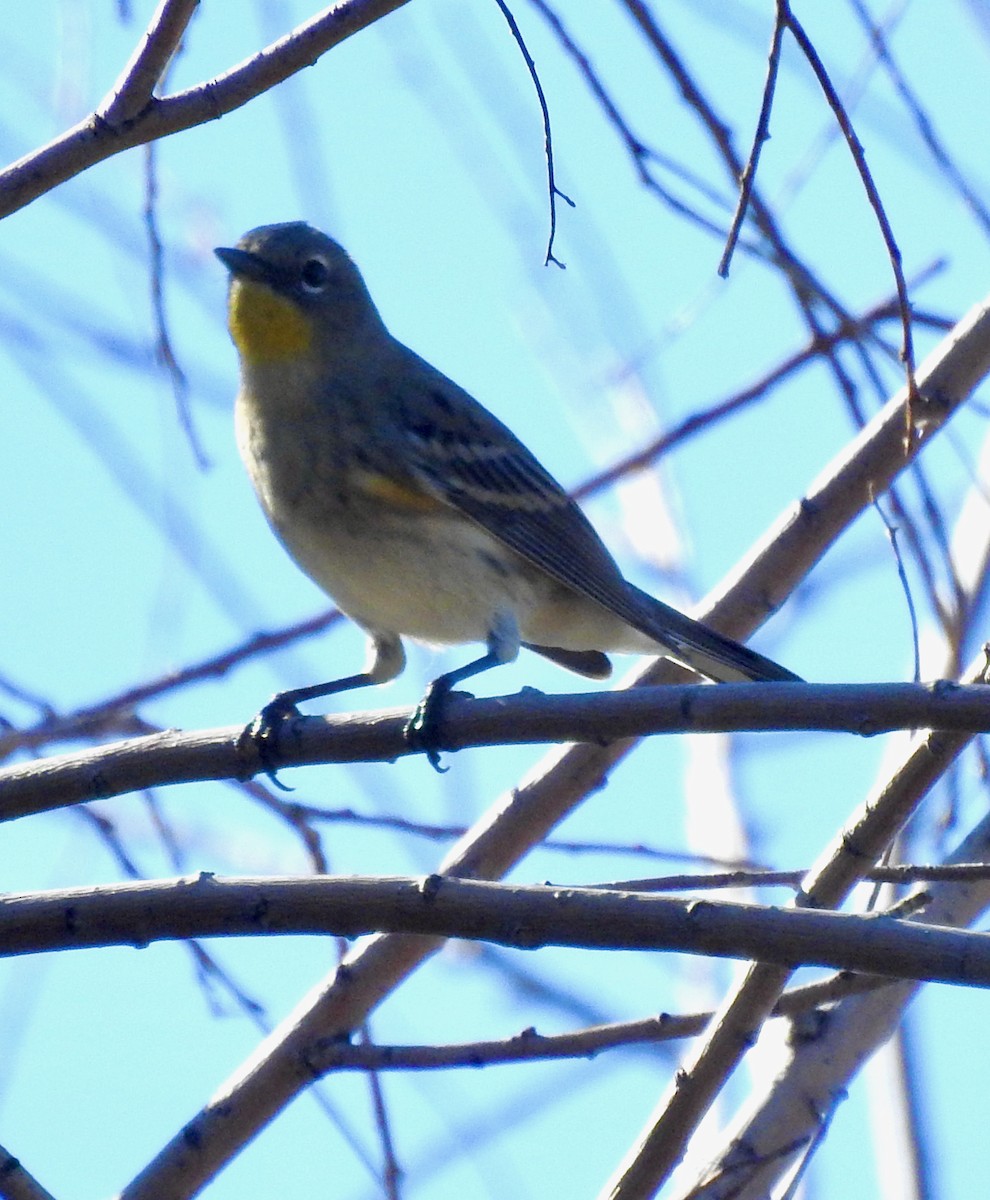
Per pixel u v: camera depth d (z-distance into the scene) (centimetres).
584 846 909
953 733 708
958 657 958
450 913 664
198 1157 831
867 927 623
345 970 877
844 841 741
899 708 692
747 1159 809
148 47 711
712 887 785
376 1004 879
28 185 722
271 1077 840
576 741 755
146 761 791
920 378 985
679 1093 742
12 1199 680
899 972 615
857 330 925
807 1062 838
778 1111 827
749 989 729
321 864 898
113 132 721
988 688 688
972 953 610
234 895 683
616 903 650
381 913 669
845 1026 844
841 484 1023
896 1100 903
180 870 1005
